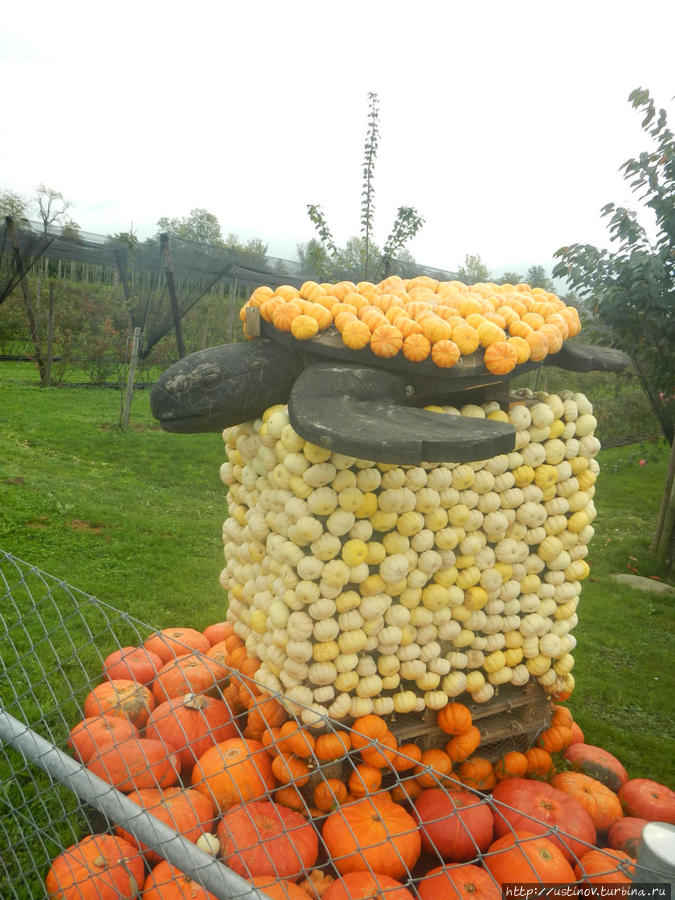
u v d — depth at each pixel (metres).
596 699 5.05
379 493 3.10
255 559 3.39
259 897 1.77
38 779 3.27
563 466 3.60
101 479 9.70
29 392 16.72
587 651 5.93
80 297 21.92
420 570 3.21
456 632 3.34
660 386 8.04
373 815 2.92
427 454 2.30
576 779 3.47
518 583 3.55
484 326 3.12
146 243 16.28
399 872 2.77
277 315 3.17
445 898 2.57
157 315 17.19
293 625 3.03
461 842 2.95
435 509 3.17
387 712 3.23
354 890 2.56
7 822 2.99
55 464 10.07
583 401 3.67
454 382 3.13
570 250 8.12
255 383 3.17
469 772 3.46
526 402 3.53
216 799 2.99
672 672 5.68
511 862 2.78
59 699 3.87
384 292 3.72
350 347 3.04
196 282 16.28
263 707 3.24
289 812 2.95
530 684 3.76
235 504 3.77
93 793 2.07
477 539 3.34
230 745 3.20
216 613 5.61
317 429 2.46
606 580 7.99
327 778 3.12
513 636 3.57
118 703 3.14
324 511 2.94
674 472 8.66
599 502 12.29
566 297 8.59
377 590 3.10
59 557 6.42
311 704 3.08
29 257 17.84
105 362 20.52
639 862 1.54
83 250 19.22
